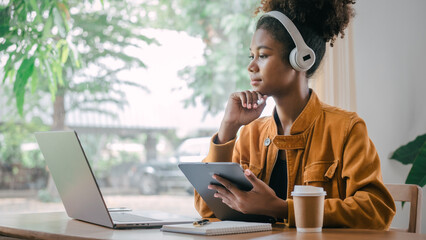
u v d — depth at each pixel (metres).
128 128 5.83
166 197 6.14
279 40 1.20
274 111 1.35
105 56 5.12
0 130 4.96
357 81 2.52
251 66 1.25
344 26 1.29
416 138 2.44
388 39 2.58
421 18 2.54
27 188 5.03
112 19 5.11
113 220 1.12
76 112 5.31
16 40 3.23
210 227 0.95
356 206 1.07
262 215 1.13
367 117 2.54
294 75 1.24
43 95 5.05
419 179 2.25
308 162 1.24
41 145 1.23
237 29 5.18
